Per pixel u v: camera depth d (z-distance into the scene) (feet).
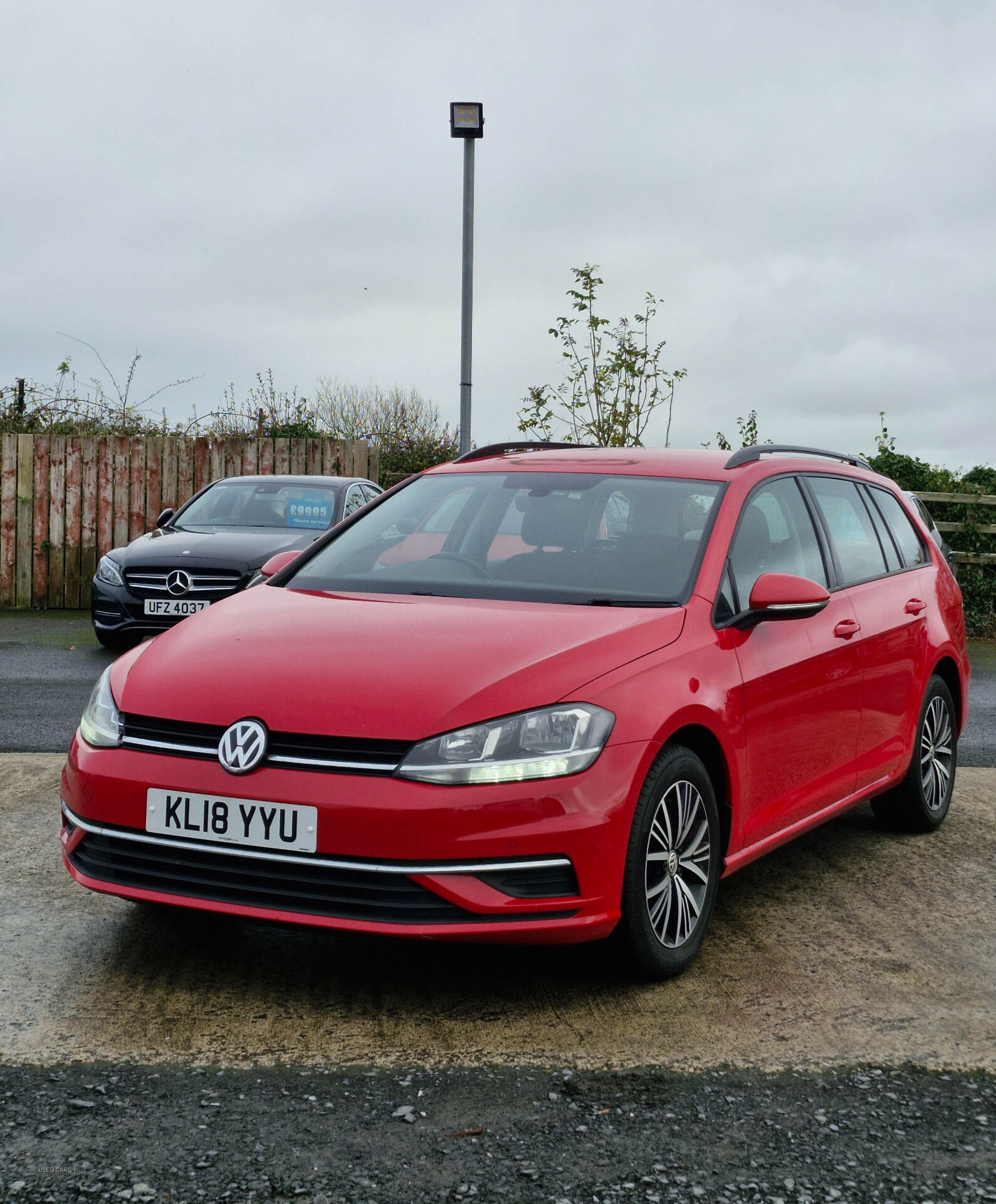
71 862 12.37
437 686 11.41
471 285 44.60
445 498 16.48
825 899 15.47
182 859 11.48
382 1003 11.78
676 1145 9.21
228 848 11.20
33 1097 9.70
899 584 18.35
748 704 13.48
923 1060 10.84
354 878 10.94
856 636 16.14
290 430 60.75
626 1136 9.34
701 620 13.35
